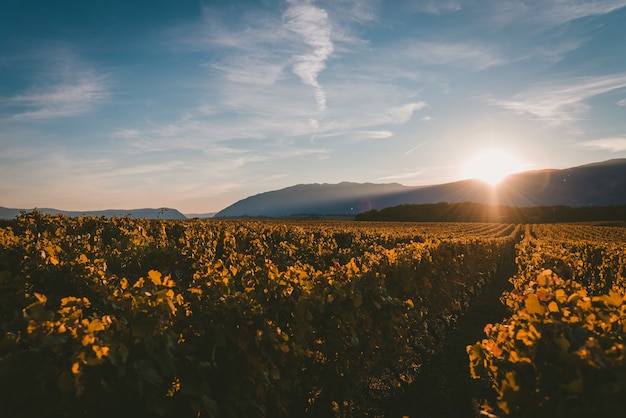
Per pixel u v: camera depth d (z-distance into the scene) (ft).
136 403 10.80
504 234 193.16
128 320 12.94
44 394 9.64
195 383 11.75
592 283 51.67
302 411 18.65
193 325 13.58
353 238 70.38
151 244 29.22
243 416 13.23
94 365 9.99
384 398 22.26
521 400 10.94
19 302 16.31
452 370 27.04
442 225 261.44
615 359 9.60
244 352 13.32
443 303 35.76
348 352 19.35
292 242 46.80
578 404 9.84
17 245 23.38
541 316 12.14
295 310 16.43
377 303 20.21
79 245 27.53
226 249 36.14
